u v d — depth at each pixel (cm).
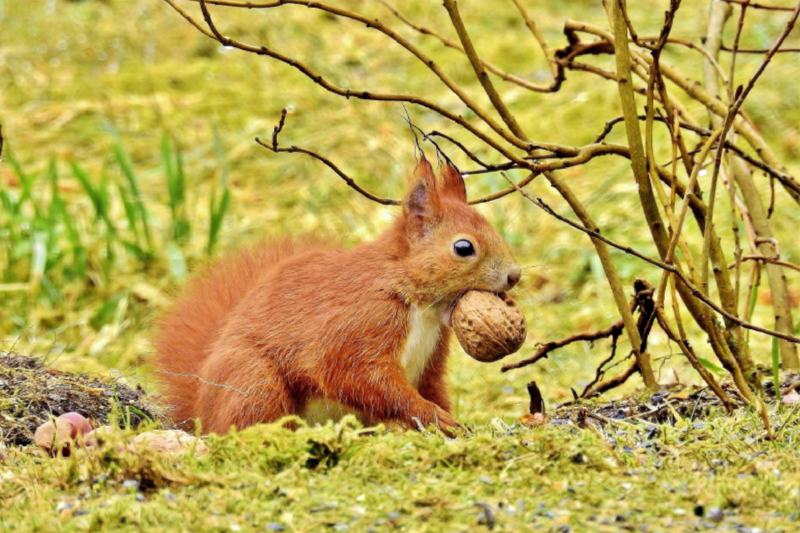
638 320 743
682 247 678
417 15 1959
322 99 1691
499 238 674
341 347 656
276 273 696
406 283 666
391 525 455
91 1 2023
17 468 561
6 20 1931
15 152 1532
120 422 696
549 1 2012
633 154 669
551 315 1235
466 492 495
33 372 746
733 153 752
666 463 545
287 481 509
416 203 676
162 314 772
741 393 664
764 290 1213
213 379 669
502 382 1063
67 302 1235
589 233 616
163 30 1906
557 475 518
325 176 1499
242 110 1662
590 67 776
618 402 729
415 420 652
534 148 679
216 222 1276
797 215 1358
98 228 1380
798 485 503
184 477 508
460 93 682
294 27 1905
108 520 463
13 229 1269
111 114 1647
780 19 1788
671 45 1742
